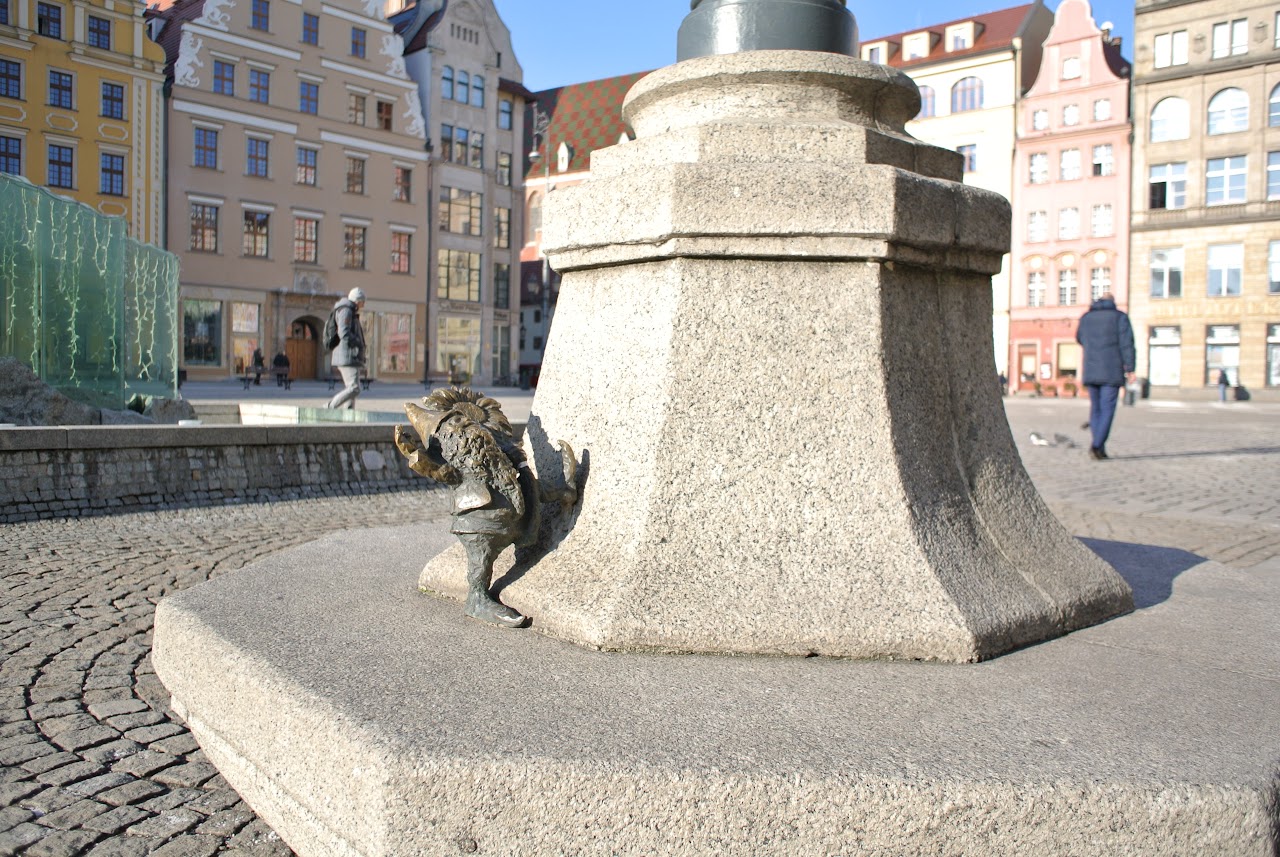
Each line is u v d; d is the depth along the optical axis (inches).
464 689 96.0
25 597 216.5
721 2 143.6
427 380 2021.4
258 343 1764.3
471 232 2098.9
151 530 306.7
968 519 127.0
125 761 129.6
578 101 2593.5
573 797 77.5
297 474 399.5
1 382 447.8
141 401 567.2
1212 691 101.0
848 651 110.6
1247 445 684.7
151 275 636.7
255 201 1745.8
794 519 118.8
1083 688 101.5
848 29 145.8
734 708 92.9
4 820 112.3
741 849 76.9
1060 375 1971.0
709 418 122.0
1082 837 77.1
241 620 120.9
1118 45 2080.5
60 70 1523.1
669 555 117.0
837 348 123.0
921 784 77.2
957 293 137.1
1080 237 1936.5
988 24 2135.8
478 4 2075.5
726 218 121.0
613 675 101.9
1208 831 77.7
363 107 1902.1
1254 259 1770.4
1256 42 1745.8
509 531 122.6
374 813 79.4
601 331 133.6
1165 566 169.5
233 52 1706.4
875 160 128.8
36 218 484.7
